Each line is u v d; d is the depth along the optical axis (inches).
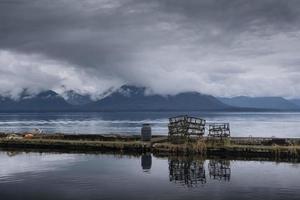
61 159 2336.4
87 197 1512.1
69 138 2982.3
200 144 2364.7
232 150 2317.9
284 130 5649.6
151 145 2501.2
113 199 1478.8
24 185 1699.1
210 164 2145.7
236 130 5615.2
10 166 2122.3
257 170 1963.6
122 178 1817.2
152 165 2122.3
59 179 1798.7
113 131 5295.3
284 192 1551.4
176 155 2404.0
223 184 1692.9
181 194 1540.4
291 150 2226.9
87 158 2367.1
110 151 2603.3
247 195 1518.2
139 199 1478.8
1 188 1647.4
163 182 1739.7
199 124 2591.0
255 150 2287.2
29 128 6392.7
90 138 2940.5
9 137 3019.2
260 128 6235.2
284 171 1931.6
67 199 1485.0
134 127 6486.2
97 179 1802.4
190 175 1875.0
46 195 1540.4
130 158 2349.9
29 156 2465.6
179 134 2512.3
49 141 2770.7
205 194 1541.6
